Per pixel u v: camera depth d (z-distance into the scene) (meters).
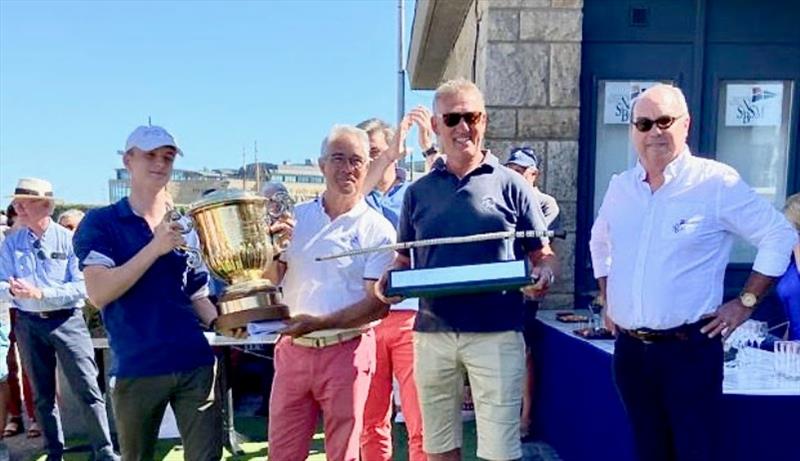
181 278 2.15
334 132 2.36
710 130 4.11
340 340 2.32
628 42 4.08
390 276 2.06
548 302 4.09
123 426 2.15
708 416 2.04
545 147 4.05
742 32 4.08
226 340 3.11
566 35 3.99
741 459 2.16
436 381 2.27
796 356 2.36
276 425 2.38
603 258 2.42
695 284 2.02
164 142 2.10
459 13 5.62
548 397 3.63
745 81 4.12
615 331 2.24
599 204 4.14
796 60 4.08
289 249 2.36
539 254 2.19
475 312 2.16
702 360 2.02
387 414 2.85
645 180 2.14
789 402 2.15
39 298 3.38
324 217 2.36
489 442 2.18
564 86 4.02
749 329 2.76
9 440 4.08
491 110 4.02
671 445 2.13
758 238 2.00
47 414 3.57
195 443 2.18
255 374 4.93
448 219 2.15
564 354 3.33
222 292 2.12
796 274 2.94
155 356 2.09
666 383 2.06
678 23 4.07
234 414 4.54
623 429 2.55
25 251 3.50
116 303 2.08
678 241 2.02
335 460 2.35
